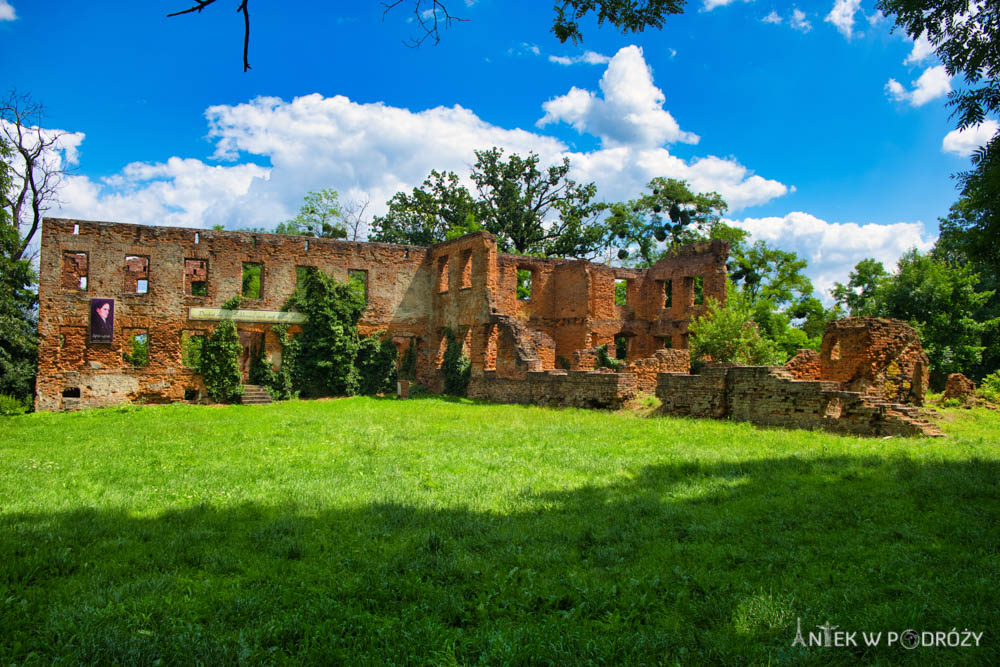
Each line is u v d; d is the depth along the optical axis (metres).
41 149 35.88
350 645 5.13
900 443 14.12
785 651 4.87
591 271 40.59
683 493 9.95
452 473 11.88
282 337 33.75
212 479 11.45
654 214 57.88
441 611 5.70
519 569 6.69
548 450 14.48
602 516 8.66
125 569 6.77
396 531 8.11
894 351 21.83
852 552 7.05
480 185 59.53
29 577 6.43
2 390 31.28
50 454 14.57
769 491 9.80
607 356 38.44
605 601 5.82
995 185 10.24
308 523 8.44
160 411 25.98
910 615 5.29
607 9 8.38
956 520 7.96
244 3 5.42
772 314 41.47
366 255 36.38
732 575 6.44
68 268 32.06
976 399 23.39
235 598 5.92
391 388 36.03
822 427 17.05
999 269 11.41
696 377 20.75
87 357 30.95
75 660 4.72
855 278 51.22
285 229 61.38
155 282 32.16
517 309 40.09
